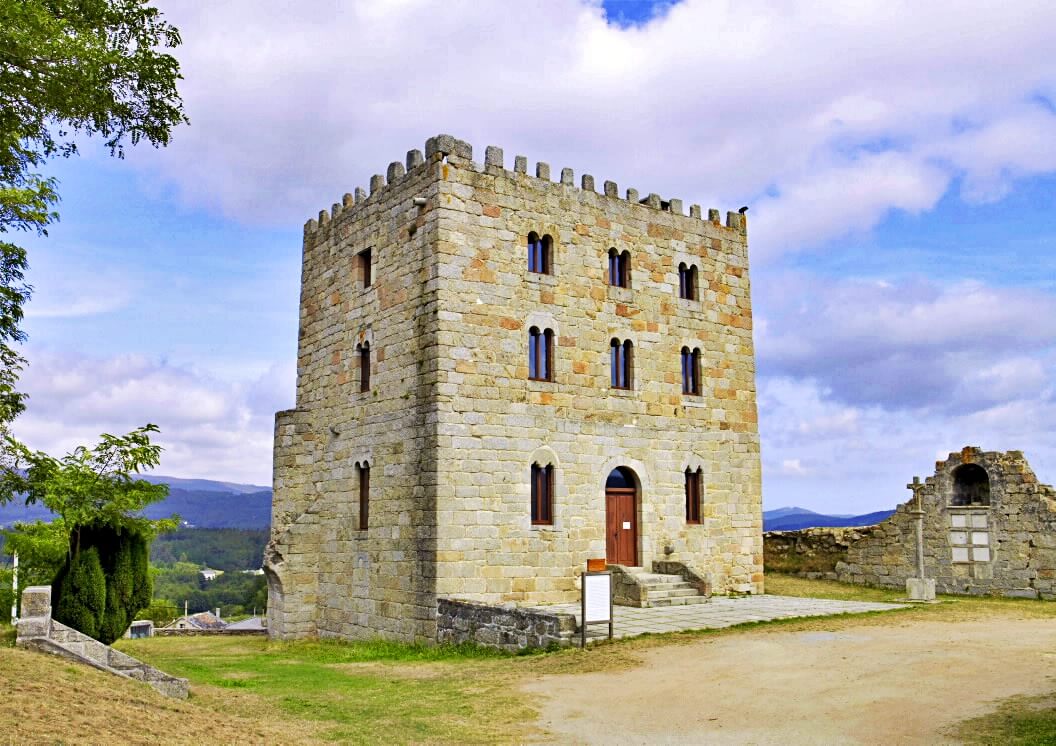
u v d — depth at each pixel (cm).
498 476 3014
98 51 2062
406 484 3033
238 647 3356
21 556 4147
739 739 1441
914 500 3816
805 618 2719
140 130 2305
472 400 2994
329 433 3544
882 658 2011
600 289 3375
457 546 2894
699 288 3694
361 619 3206
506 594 2980
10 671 1583
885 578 3972
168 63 2212
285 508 3638
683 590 3188
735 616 2770
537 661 2227
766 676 1880
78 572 2397
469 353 3011
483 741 1496
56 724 1298
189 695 1891
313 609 3488
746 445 3762
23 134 2300
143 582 2566
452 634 2750
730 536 3641
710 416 3647
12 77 2081
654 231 3575
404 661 2581
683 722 1568
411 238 3147
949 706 1553
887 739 1388
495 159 3166
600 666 2081
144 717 1458
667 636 2403
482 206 3109
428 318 3008
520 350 3131
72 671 1723
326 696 1956
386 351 3228
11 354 2527
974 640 2230
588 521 3209
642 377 3450
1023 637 2272
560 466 3169
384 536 3120
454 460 2927
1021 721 1418
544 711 1700
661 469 3456
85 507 2444
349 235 3556
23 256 2508
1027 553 3544
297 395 3831
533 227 3228
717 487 3628
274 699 1911
